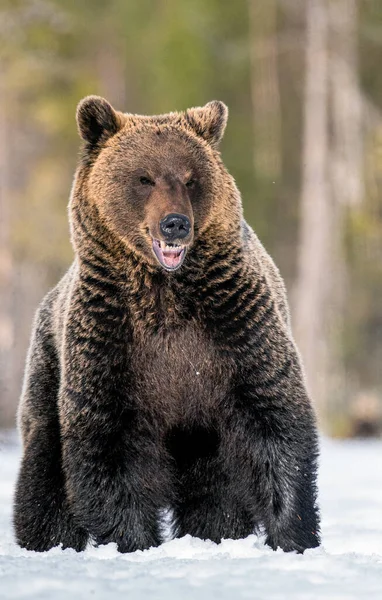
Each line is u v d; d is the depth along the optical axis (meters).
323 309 46.38
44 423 12.11
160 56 47.94
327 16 46.97
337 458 25.92
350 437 40.22
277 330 11.05
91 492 10.89
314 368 45.31
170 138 11.28
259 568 8.72
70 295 11.31
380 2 50.75
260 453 10.95
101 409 10.93
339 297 50.53
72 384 11.01
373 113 52.00
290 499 10.85
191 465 11.57
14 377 46.47
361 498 17.36
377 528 13.15
